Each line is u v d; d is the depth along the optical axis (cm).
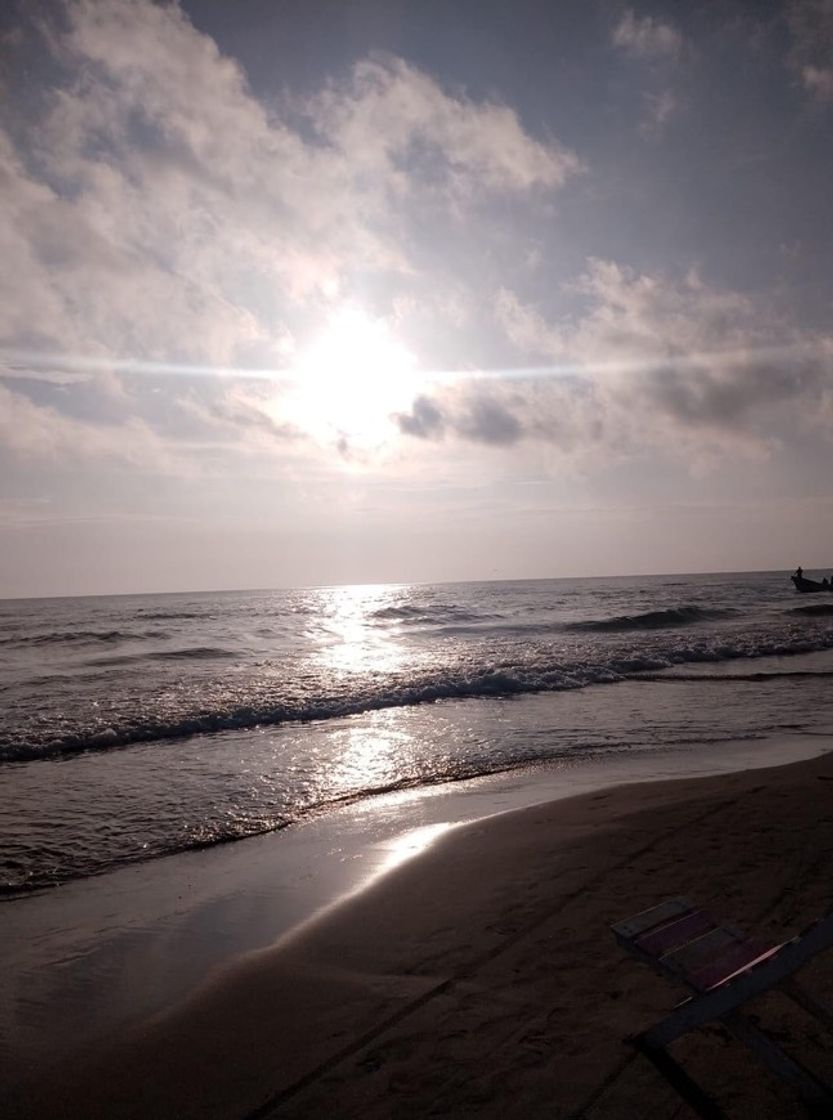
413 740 1115
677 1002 349
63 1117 301
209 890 568
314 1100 298
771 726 1186
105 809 786
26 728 1180
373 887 550
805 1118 264
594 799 760
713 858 543
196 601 7362
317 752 1045
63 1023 380
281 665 2086
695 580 12694
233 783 890
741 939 292
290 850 659
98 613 5166
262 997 391
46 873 610
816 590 6372
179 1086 318
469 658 2100
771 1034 312
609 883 511
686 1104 275
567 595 6719
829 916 256
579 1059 308
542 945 423
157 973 433
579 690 1578
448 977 395
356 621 4056
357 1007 371
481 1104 285
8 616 4831
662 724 1212
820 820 615
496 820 709
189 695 1515
